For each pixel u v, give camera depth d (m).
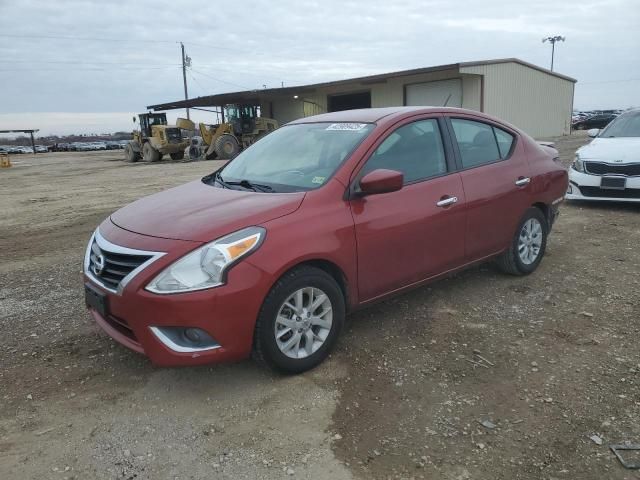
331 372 3.54
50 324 4.41
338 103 31.92
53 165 31.44
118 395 3.33
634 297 4.67
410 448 2.80
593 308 4.46
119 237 3.38
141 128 31.06
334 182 3.66
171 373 3.57
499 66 25.42
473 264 4.64
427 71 24.89
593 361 3.61
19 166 32.06
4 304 4.92
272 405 3.19
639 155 7.96
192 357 3.09
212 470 2.66
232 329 3.13
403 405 3.17
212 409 3.17
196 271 3.06
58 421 3.08
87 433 2.97
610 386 3.31
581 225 7.37
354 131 4.09
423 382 3.41
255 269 3.15
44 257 6.76
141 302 3.07
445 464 2.68
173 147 28.95
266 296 3.23
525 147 5.15
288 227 3.33
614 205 8.69
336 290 3.58
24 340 4.12
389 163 3.96
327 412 3.12
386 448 2.80
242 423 3.03
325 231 3.47
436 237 4.17
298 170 3.97
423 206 4.04
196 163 25.41
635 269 5.41
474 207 4.44
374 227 3.73
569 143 23.91
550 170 5.29
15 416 3.13
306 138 4.34
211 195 3.84
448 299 4.71
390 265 3.90
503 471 2.63
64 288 5.34
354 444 2.84
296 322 3.42
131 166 26.39
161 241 3.19
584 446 2.79
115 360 3.77
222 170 4.64
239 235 3.18
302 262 3.40
